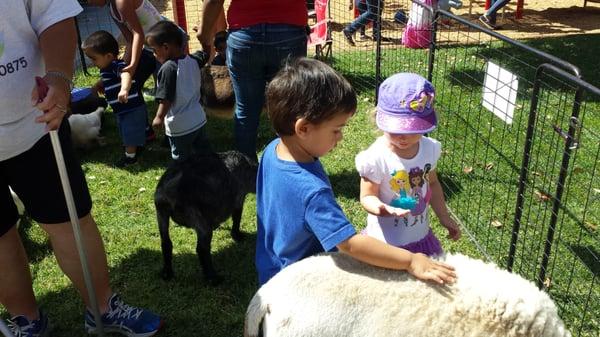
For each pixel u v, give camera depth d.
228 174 3.63
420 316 1.82
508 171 5.05
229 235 4.27
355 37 9.98
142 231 4.40
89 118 5.96
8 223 2.89
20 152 2.62
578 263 3.81
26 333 3.11
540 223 4.25
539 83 3.11
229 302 3.56
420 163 2.74
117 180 5.32
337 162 5.40
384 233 2.79
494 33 3.55
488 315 1.79
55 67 2.43
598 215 4.36
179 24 8.29
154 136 6.16
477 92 6.69
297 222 2.05
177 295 3.62
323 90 1.96
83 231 2.94
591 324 3.25
